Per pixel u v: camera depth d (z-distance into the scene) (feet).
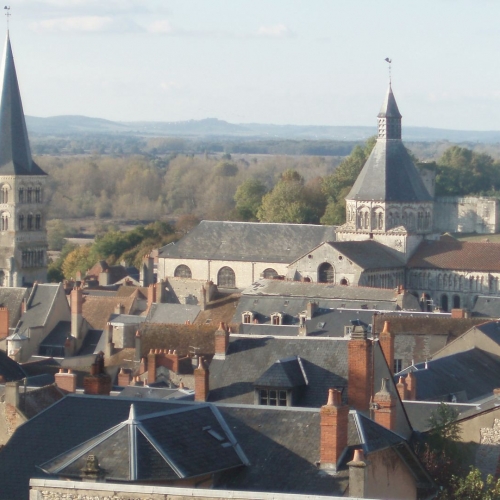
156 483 266.77
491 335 583.17
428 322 640.58
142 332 625.00
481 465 368.48
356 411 297.33
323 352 380.58
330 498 235.61
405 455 299.79
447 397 486.79
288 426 295.07
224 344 394.11
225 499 237.86
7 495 294.05
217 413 299.99
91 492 244.63
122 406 314.96
